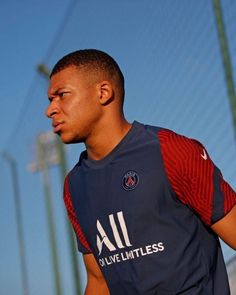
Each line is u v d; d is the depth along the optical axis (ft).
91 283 7.15
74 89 6.38
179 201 6.02
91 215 6.39
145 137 6.19
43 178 25.62
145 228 6.01
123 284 6.22
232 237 6.00
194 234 6.07
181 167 5.92
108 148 6.36
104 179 6.25
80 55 6.53
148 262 6.03
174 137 6.09
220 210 5.95
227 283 6.24
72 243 20.40
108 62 6.55
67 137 6.40
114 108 6.46
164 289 6.01
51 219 25.09
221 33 12.61
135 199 6.03
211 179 5.97
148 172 6.03
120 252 6.17
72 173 6.70
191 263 6.01
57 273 24.36
